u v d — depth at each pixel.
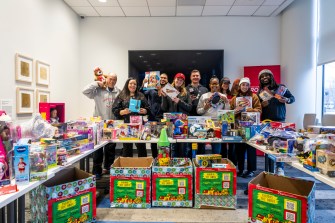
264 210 1.72
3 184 1.22
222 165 2.55
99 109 3.71
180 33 5.39
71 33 4.93
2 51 2.90
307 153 1.67
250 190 1.79
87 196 2.03
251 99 3.08
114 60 5.42
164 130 2.76
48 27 4.00
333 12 4.45
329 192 3.05
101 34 5.39
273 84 3.34
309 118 4.53
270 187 2.02
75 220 1.94
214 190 2.46
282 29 5.30
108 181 3.31
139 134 2.88
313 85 4.91
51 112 2.93
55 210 1.81
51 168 1.61
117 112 3.29
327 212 2.48
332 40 4.48
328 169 1.38
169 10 5.03
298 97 4.93
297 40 4.91
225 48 5.41
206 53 5.34
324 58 4.69
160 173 2.51
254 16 5.38
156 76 3.28
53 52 4.18
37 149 1.43
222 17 5.39
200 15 5.33
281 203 1.65
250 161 3.47
